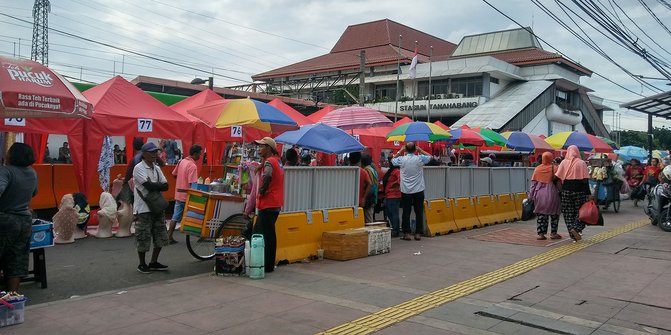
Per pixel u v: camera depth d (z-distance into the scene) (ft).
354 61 181.98
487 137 55.16
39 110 20.40
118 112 39.19
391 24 207.72
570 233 35.96
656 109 63.98
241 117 31.73
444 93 160.35
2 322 16.60
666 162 63.67
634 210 61.31
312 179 29.48
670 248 33.37
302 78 188.65
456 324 17.70
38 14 105.81
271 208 24.98
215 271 24.50
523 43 178.81
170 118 42.27
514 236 38.63
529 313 19.17
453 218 41.37
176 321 17.54
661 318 18.83
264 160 25.79
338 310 19.03
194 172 33.04
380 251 30.86
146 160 24.70
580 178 35.32
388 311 19.01
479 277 24.86
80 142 37.29
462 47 192.65
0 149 34.32
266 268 25.20
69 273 24.49
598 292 22.35
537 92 149.28
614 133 230.27
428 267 27.07
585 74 175.52
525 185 53.62
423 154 37.17
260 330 16.76
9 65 20.65
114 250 30.12
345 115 40.93
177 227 38.96
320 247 29.53
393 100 165.99
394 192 37.96
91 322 17.30
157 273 24.89
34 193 19.48
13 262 19.03
